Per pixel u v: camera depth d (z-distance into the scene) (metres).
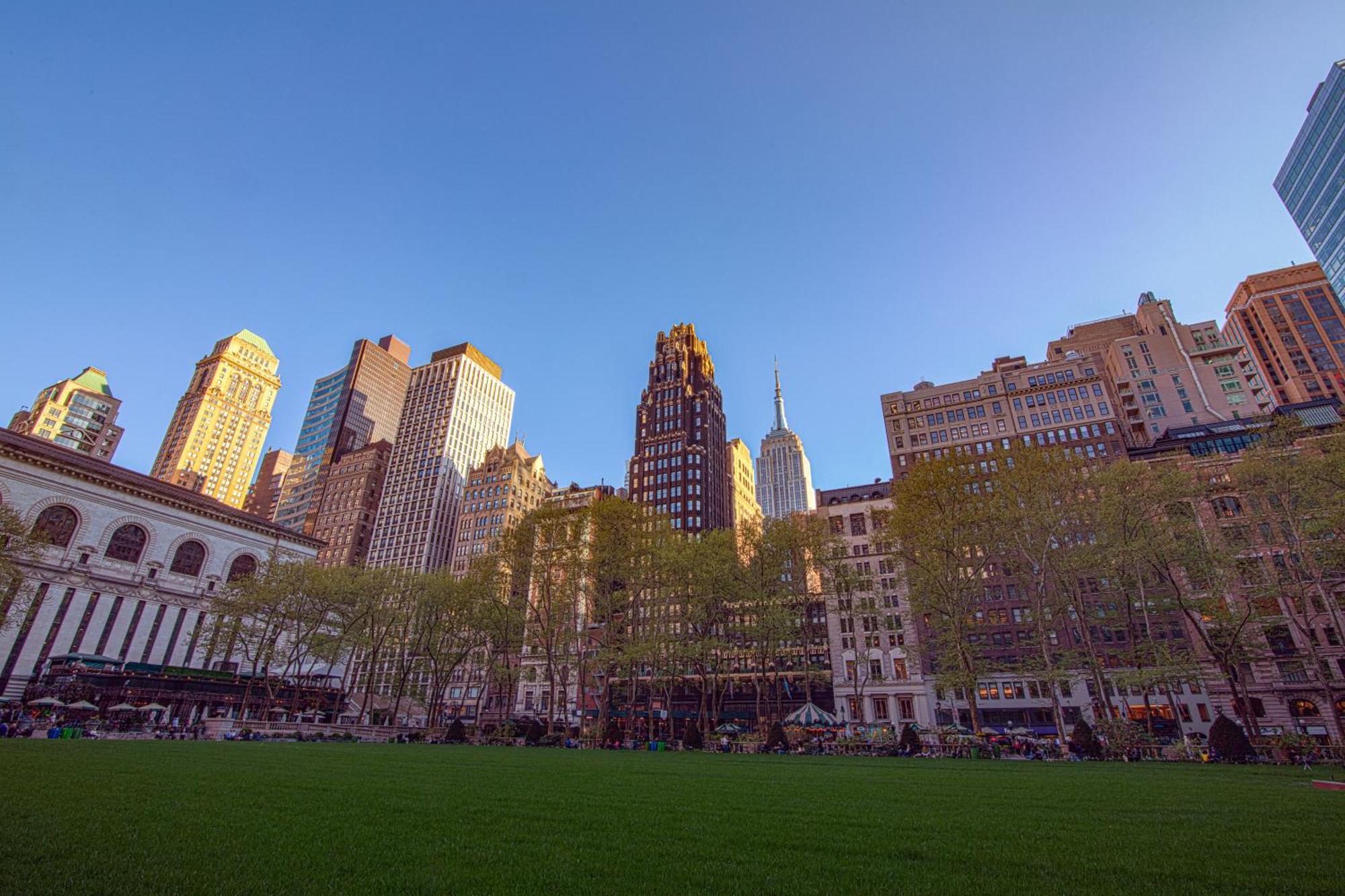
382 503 190.88
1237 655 57.47
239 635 72.88
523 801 16.34
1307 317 174.62
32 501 81.06
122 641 85.12
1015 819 14.23
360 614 75.62
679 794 18.81
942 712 91.88
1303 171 166.25
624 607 71.81
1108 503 53.62
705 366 192.25
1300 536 50.72
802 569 73.06
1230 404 120.44
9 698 68.56
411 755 36.28
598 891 8.05
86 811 12.38
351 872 8.66
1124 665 81.19
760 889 8.27
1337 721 45.06
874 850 10.77
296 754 33.72
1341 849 10.90
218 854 9.38
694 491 158.38
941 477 56.19
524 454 175.12
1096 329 151.88
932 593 56.12
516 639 78.12
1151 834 12.38
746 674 101.88
